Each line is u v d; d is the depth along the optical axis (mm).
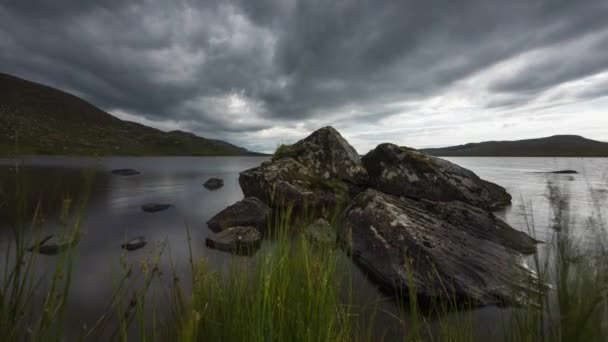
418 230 5707
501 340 3398
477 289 4523
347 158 13906
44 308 2057
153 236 7520
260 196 11883
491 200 11820
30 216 8805
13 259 5383
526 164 57312
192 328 1744
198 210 11195
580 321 1880
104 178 23891
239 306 2559
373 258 5539
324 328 2545
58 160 48500
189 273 5016
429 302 4426
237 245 6477
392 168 12836
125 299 4148
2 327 2025
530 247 6129
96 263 5496
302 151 14398
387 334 3562
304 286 2725
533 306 2342
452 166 12672
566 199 1982
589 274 1848
